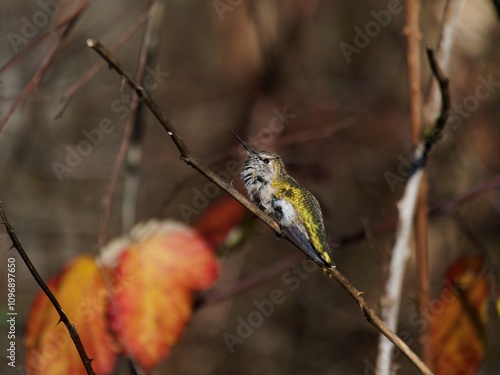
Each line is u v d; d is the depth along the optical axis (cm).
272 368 1342
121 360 730
